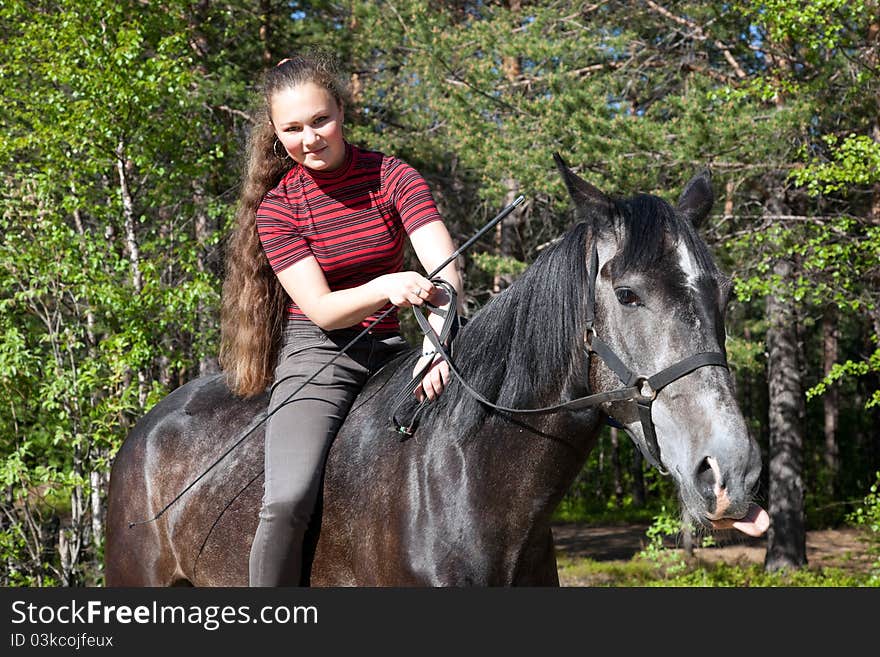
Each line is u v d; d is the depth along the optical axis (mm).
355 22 13406
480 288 14312
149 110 7105
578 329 2131
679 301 1939
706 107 9359
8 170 7469
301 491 2395
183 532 2869
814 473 23484
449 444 2285
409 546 2252
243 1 11250
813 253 9305
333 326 2422
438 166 13445
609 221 2125
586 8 11664
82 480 6336
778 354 14023
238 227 2785
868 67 8523
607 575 13172
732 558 14633
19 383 6480
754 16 9656
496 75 10586
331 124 2449
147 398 6691
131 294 6730
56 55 6855
